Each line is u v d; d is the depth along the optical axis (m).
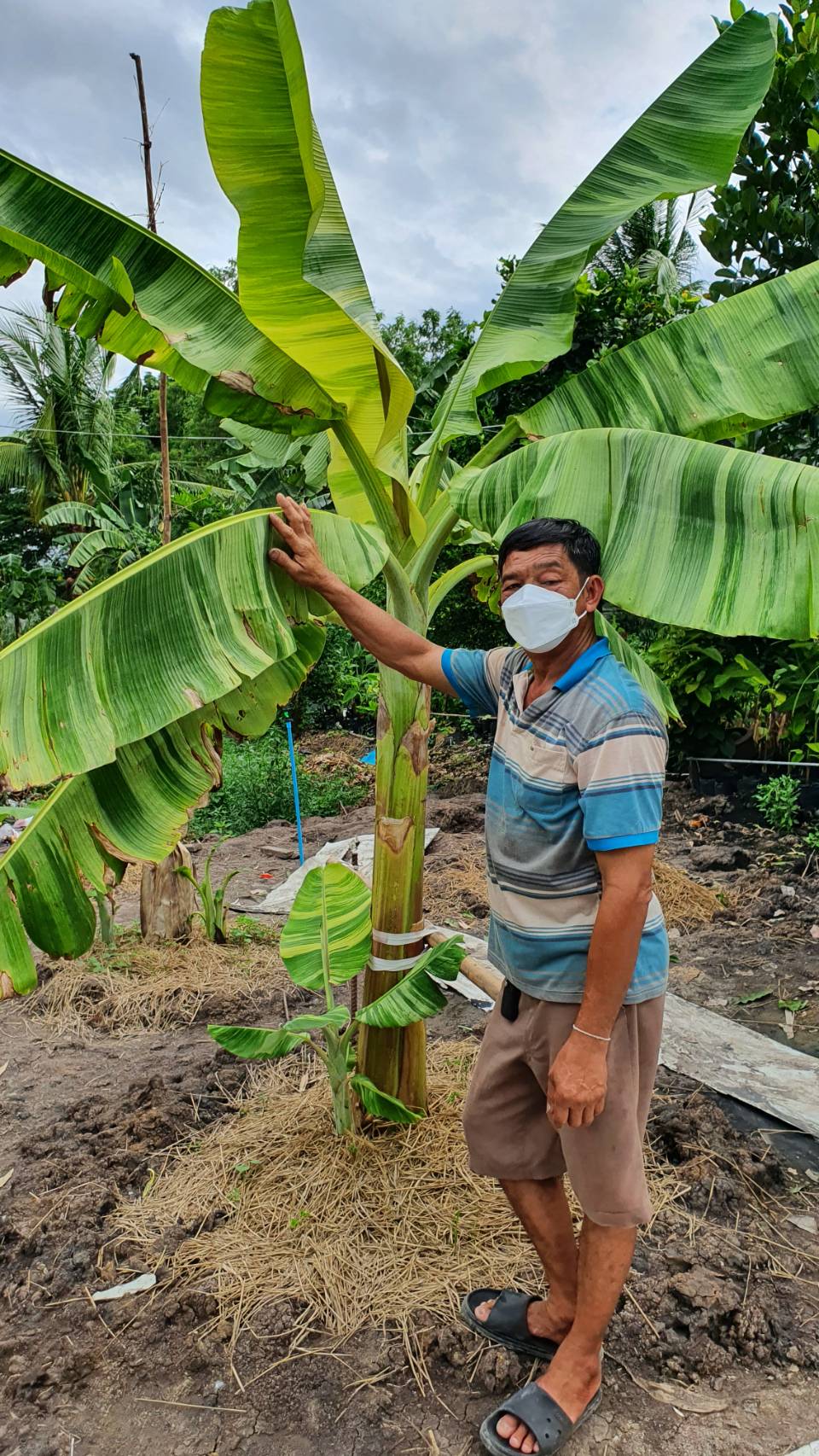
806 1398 2.00
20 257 2.40
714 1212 2.59
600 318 7.79
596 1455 1.86
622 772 1.66
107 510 15.61
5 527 18.06
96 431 16.98
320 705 12.97
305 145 1.93
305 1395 2.05
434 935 2.70
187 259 2.40
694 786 7.68
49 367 16.50
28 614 14.87
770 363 2.33
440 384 8.83
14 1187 2.83
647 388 2.43
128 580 2.12
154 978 4.50
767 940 4.78
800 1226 2.56
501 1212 2.53
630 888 1.65
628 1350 2.11
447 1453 1.89
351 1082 2.73
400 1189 2.61
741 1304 2.19
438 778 9.73
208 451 22.28
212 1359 2.15
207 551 2.19
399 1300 2.26
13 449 17.00
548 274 2.63
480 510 2.39
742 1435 1.90
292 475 4.04
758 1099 3.20
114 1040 3.99
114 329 2.67
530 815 1.80
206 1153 2.91
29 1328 2.28
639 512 2.18
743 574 2.02
